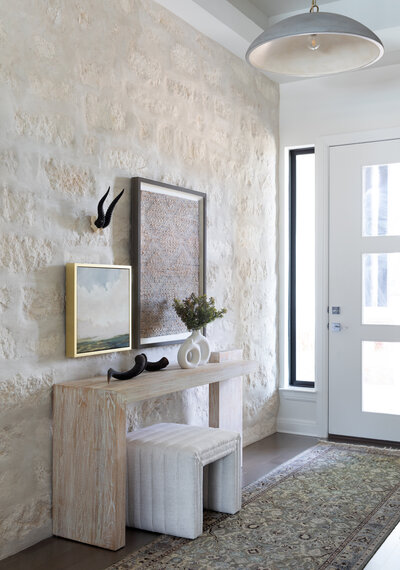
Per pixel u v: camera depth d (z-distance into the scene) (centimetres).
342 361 492
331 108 500
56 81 291
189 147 396
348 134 491
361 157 487
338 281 494
